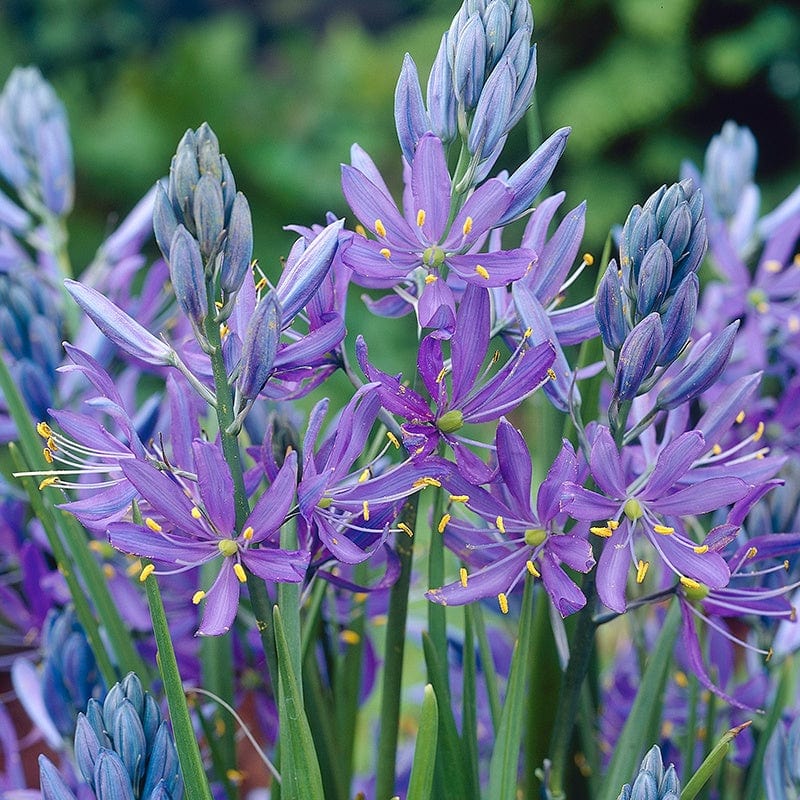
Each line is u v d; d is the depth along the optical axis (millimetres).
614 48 3145
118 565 849
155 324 910
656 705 802
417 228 733
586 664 753
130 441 722
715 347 724
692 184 729
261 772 1287
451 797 763
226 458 716
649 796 713
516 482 733
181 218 709
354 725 819
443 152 729
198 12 4281
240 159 3248
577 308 750
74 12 4043
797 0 3141
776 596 775
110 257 921
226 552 713
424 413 733
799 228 923
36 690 855
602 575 720
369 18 4363
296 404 2340
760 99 3205
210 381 741
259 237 3209
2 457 1512
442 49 744
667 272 722
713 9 3115
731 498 721
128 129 3279
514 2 743
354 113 3488
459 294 771
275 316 701
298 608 725
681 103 3131
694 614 775
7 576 908
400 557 757
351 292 2957
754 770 802
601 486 721
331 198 3311
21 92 949
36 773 1676
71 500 857
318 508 730
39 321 880
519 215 743
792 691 899
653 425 762
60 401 889
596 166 3184
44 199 951
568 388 744
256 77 3873
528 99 749
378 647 1058
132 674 737
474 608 797
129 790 724
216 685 818
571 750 828
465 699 778
